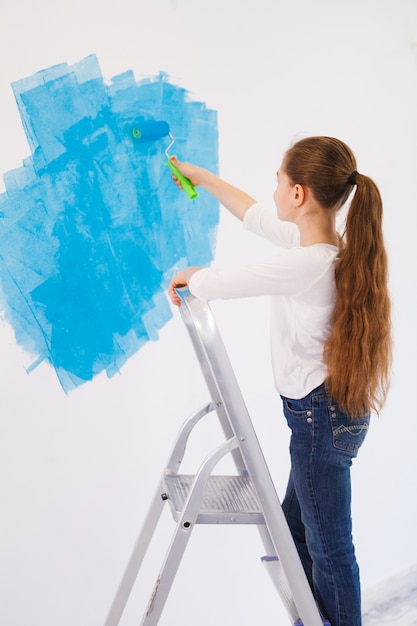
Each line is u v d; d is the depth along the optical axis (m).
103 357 1.85
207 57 1.94
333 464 1.50
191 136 1.94
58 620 1.86
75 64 1.71
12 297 1.68
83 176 1.75
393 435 2.53
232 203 1.74
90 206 1.77
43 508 1.80
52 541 1.83
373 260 1.48
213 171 2.00
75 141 1.73
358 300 1.47
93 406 1.85
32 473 1.77
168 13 1.85
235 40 1.99
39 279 1.71
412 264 2.49
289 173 1.51
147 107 1.84
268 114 2.09
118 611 1.61
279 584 1.59
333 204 1.51
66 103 1.71
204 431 2.09
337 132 2.24
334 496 1.50
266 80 2.07
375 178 2.35
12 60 1.62
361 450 2.45
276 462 2.27
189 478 1.57
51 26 1.67
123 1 1.77
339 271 1.48
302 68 2.13
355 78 2.25
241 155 2.05
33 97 1.66
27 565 1.79
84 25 1.71
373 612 2.45
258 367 2.20
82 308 1.79
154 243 1.90
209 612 2.15
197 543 2.10
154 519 1.58
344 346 1.46
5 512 1.74
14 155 1.64
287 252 1.46
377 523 2.53
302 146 1.51
